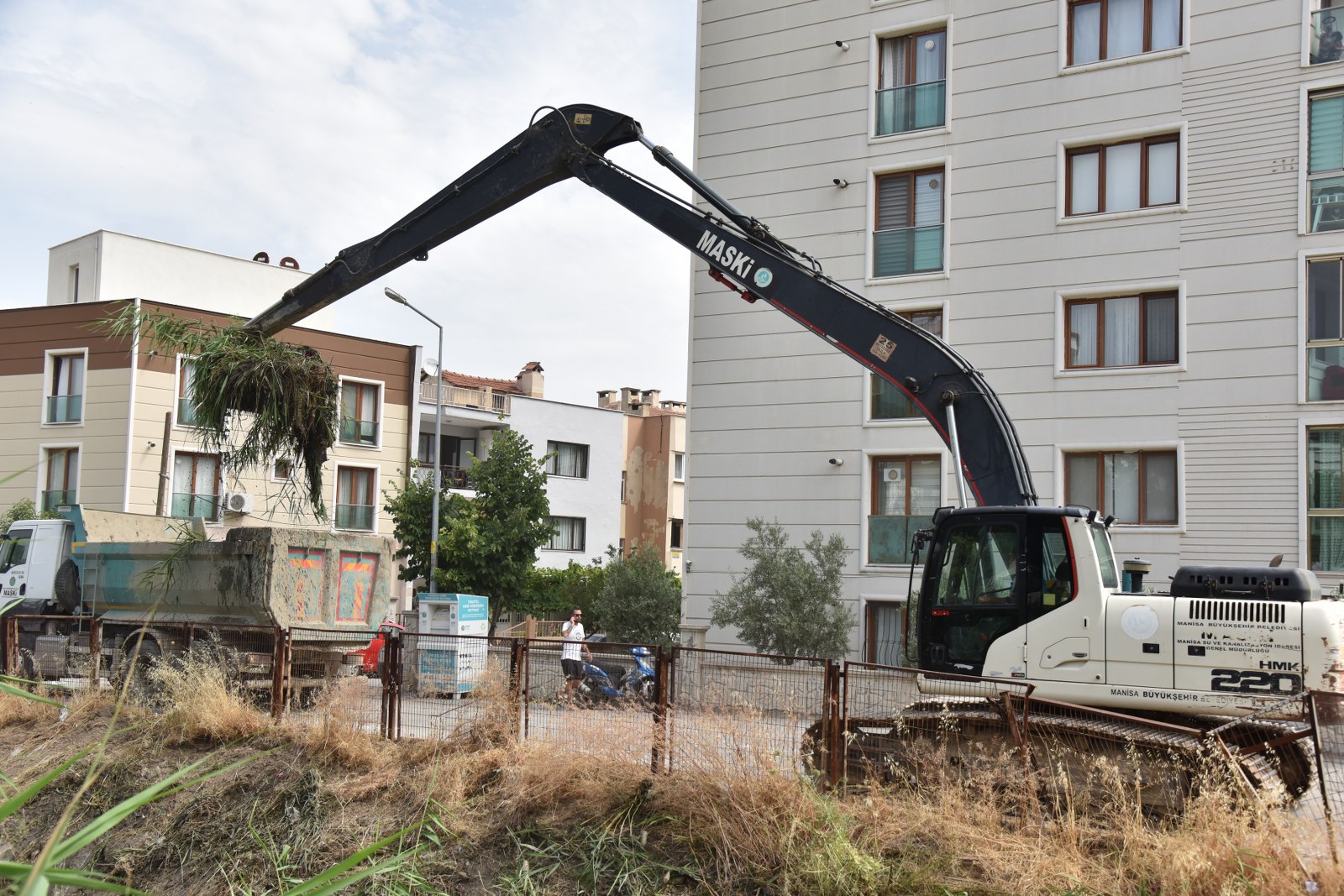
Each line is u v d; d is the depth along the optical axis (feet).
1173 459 59.93
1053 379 62.64
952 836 23.82
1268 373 57.21
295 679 39.52
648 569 76.33
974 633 30.22
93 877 11.35
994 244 64.69
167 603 48.52
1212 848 21.09
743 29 73.05
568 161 41.52
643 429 158.92
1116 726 26.78
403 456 116.26
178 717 37.65
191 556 47.57
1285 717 24.89
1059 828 23.67
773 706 28.30
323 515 48.29
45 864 10.18
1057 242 63.05
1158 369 59.93
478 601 67.51
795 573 58.54
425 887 25.67
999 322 64.23
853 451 67.67
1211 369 58.65
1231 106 58.80
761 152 71.82
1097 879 21.79
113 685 41.96
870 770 27.20
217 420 45.93
